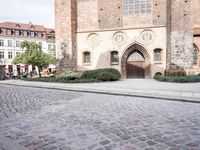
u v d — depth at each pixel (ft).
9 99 37.37
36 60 90.79
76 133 18.52
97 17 93.81
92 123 21.53
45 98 38.52
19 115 25.25
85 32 94.94
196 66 93.81
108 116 24.35
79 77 76.79
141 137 17.31
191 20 79.92
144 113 25.67
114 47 91.91
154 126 20.24
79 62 96.17
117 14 91.30
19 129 19.88
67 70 92.22
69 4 90.74
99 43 93.56
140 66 91.81
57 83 70.18
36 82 76.23
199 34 92.89
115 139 16.96
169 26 82.02
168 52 82.99
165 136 17.46
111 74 75.56
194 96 37.04
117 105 31.19
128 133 18.34
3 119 23.49
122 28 90.43
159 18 86.79
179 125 20.44
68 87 55.21
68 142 16.51
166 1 84.89
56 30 93.45
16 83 73.10
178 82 65.92
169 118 23.12
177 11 80.33
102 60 93.35
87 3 94.94
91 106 30.58
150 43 87.97
